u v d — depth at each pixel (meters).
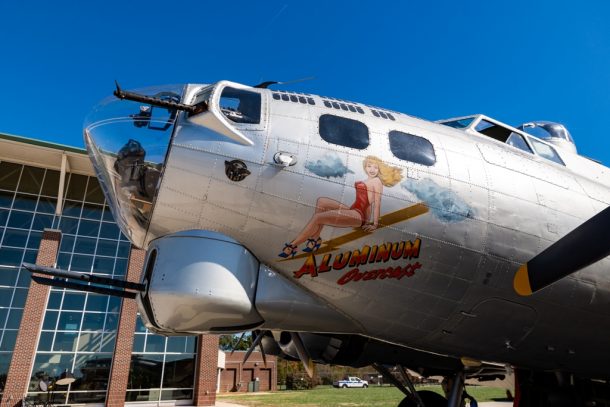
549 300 6.22
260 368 49.81
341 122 5.88
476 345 6.44
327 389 52.94
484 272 5.93
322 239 5.45
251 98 5.81
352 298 5.72
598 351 6.80
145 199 5.41
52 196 25.66
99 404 22.61
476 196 6.00
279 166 5.37
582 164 7.73
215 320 5.23
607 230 5.04
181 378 25.12
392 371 8.58
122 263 25.53
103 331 23.94
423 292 5.83
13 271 23.48
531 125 8.65
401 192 5.67
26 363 21.59
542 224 6.23
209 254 5.21
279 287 5.53
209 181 5.29
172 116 5.63
